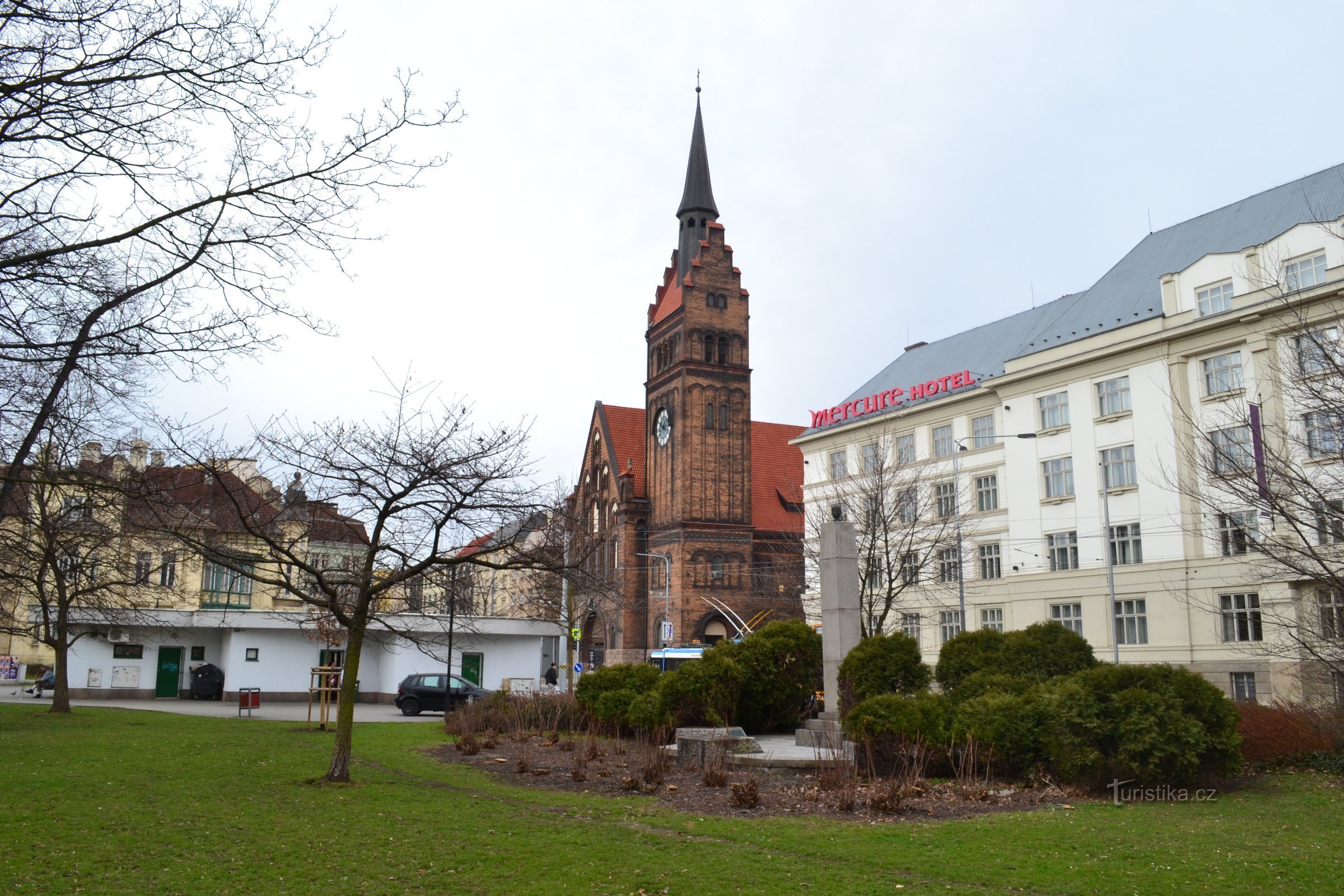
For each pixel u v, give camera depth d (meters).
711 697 26.27
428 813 15.18
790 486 82.81
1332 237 37.66
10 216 11.28
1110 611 43.53
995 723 18.89
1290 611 37.06
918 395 58.91
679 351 77.00
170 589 36.97
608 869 11.60
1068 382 48.91
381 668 55.00
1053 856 12.43
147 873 11.10
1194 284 43.09
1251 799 17.00
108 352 11.67
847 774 18.39
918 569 45.22
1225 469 31.09
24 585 32.31
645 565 78.38
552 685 58.59
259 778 18.64
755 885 10.94
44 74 10.70
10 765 20.00
